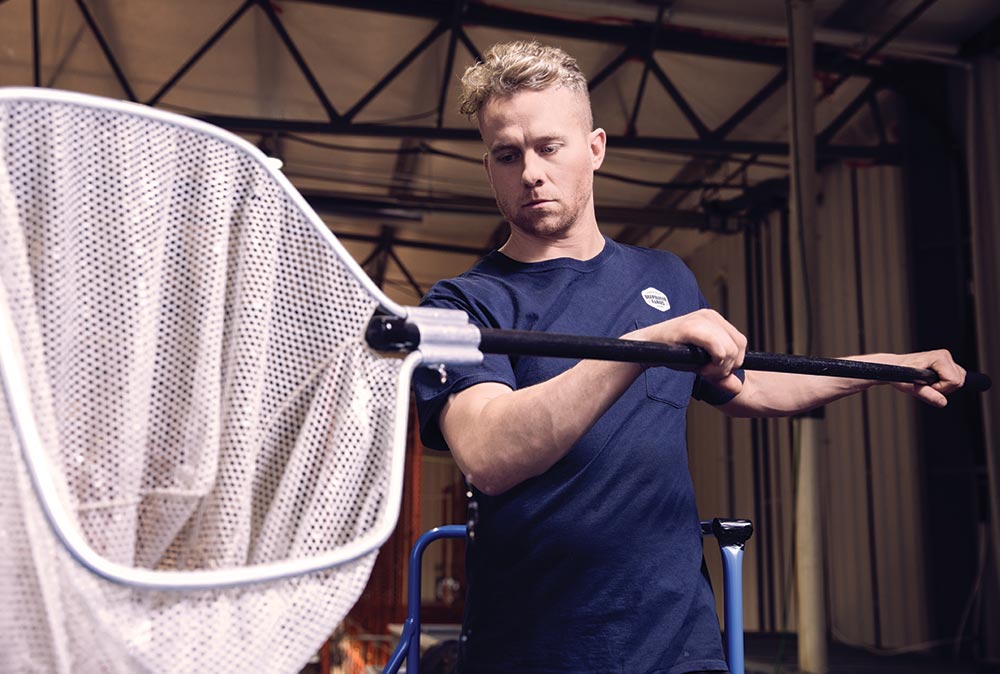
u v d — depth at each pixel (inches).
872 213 296.4
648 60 252.1
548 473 49.7
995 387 238.4
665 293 57.4
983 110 251.3
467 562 52.9
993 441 236.8
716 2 235.0
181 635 27.9
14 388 26.1
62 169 28.4
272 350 32.3
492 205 339.3
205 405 30.4
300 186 367.6
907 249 281.9
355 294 33.0
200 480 30.0
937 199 275.1
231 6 242.7
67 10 242.5
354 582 30.8
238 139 31.6
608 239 58.1
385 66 270.8
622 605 48.5
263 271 31.9
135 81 278.5
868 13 245.1
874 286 294.7
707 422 388.8
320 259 32.8
